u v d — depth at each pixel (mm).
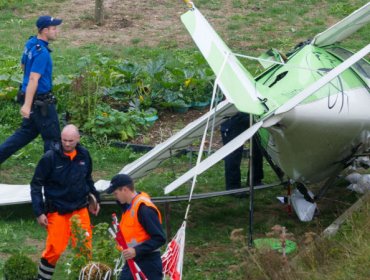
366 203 31500
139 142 44125
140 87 48312
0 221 33406
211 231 33156
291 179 33469
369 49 28969
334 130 30688
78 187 27203
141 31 63562
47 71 34406
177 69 49031
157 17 66812
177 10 68562
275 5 69250
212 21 65562
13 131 44781
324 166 32500
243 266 27703
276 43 60156
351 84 32406
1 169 40062
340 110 30719
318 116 30031
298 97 28562
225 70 30516
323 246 28281
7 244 31203
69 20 65875
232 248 31234
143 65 52906
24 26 64438
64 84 47312
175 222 34219
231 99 28641
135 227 23875
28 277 26922
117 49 59188
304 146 30859
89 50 58750
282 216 34812
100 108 44875
